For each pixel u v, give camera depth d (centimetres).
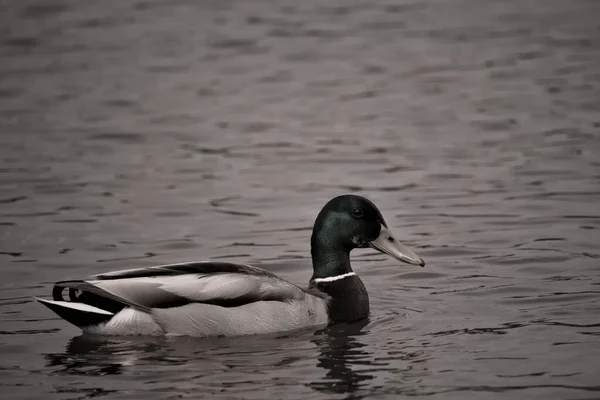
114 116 2442
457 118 2344
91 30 3234
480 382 1053
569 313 1271
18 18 3372
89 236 1656
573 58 2803
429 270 1480
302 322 1230
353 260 1549
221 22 3338
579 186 1855
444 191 1866
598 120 2272
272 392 1035
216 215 1764
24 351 1165
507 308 1302
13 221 1741
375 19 3334
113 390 1045
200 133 2305
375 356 1137
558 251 1530
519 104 2423
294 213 1770
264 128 2331
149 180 1977
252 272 1234
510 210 1745
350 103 2502
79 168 2058
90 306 1180
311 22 3322
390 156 2095
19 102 2569
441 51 2944
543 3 3472
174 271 1209
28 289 1411
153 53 2992
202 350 1157
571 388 1034
